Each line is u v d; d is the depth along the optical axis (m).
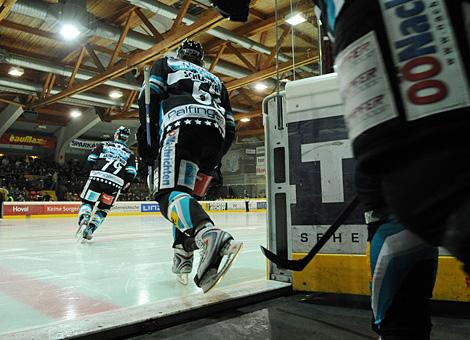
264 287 1.57
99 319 1.14
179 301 1.35
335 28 0.44
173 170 1.43
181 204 1.34
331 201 1.56
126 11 9.34
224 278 1.98
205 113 1.55
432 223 0.34
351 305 1.44
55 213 12.91
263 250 0.74
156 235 5.09
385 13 0.38
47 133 21.80
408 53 0.36
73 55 12.08
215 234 1.26
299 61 3.96
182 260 1.81
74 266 2.52
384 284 0.66
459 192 0.31
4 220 10.80
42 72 13.86
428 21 0.36
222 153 1.72
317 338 1.09
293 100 1.67
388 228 0.66
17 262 2.71
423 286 0.65
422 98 0.34
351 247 1.51
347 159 1.54
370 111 0.37
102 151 4.13
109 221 9.47
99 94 15.77
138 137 1.65
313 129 1.61
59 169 21.27
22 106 15.63
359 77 0.39
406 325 0.65
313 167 1.60
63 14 8.36
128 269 2.37
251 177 22.80
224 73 12.30
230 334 1.13
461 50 0.34
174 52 9.97
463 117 0.32
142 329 1.14
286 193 1.69
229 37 9.68
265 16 9.56
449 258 1.37
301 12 2.73
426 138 0.33
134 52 12.20
